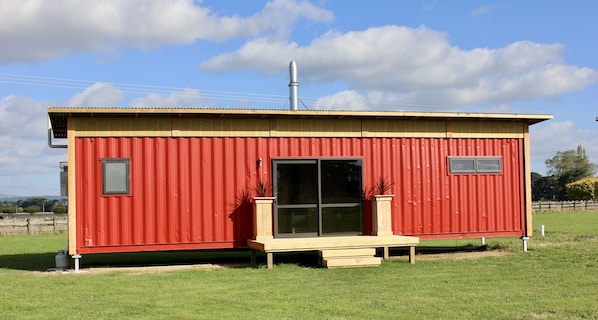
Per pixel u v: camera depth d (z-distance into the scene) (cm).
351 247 1352
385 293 981
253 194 1440
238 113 1399
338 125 1507
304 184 1475
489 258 1459
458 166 1583
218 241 1412
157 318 801
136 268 1374
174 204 1391
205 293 997
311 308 859
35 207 6078
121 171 1365
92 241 1339
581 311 832
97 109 1329
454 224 1568
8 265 1477
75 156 1345
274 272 1243
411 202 1541
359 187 1509
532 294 966
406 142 1552
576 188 5909
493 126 1619
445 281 1106
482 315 809
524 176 1638
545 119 1608
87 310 862
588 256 1449
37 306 896
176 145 1402
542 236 2097
